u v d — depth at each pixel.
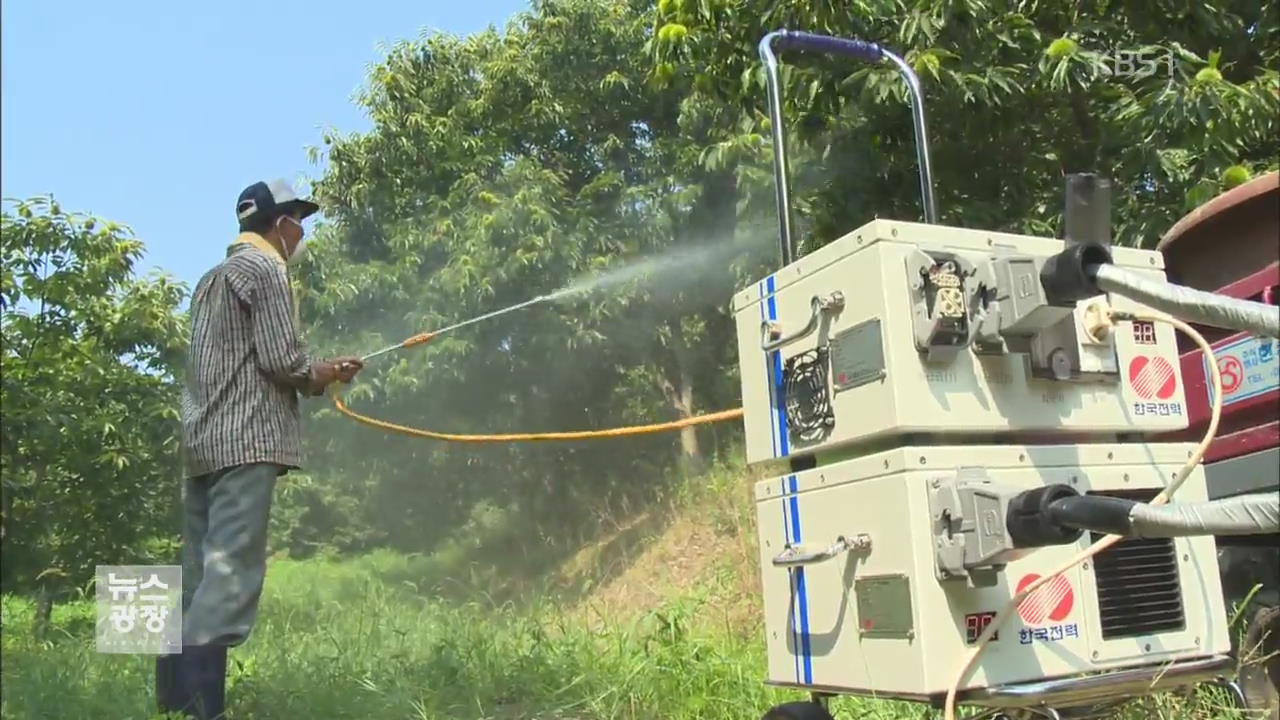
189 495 3.71
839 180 5.50
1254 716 3.02
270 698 3.97
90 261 7.73
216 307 3.55
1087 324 2.46
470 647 4.71
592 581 9.49
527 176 9.65
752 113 5.55
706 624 6.15
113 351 7.95
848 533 2.39
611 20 10.20
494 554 10.51
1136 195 4.96
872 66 5.04
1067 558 2.32
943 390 2.31
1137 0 5.05
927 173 3.13
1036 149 5.39
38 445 7.20
